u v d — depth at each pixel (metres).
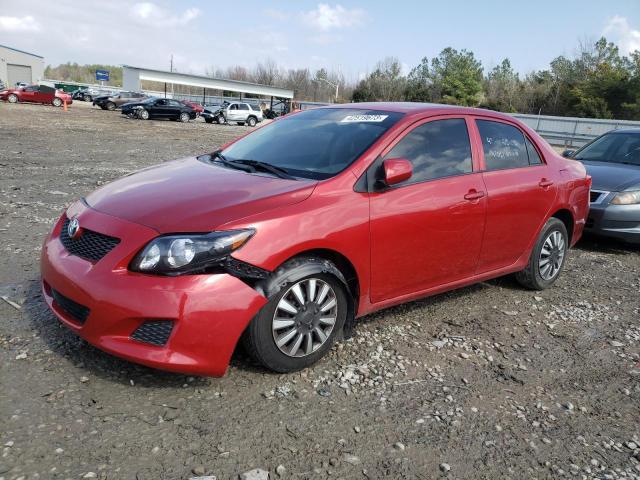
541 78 77.19
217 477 2.43
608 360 3.98
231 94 95.94
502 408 3.21
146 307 2.78
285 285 3.09
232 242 2.90
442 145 4.14
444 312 4.60
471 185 4.20
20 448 2.48
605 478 2.67
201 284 2.83
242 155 4.24
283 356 3.23
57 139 17.22
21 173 10.05
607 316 4.86
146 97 43.91
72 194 8.40
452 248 4.11
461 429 2.96
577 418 3.19
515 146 4.80
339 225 3.33
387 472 2.57
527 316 4.68
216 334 2.88
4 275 4.57
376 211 3.54
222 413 2.89
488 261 4.53
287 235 3.09
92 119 29.83
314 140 4.06
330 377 3.36
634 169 7.63
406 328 4.20
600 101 58.78
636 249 7.61
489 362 3.78
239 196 3.22
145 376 3.16
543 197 4.86
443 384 3.42
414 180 3.85
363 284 3.57
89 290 2.88
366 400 3.15
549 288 5.47
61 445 2.53
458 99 73.25
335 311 3.43
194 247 2.84
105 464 2.44
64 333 3.57
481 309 4.74
